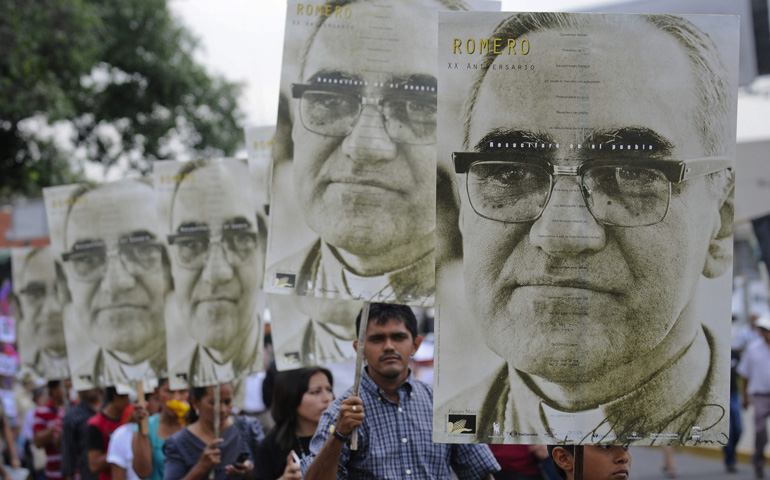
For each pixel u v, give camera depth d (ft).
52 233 19.80
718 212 9.47
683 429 9.43
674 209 9.45
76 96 74.28
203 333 17.35
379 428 12.09
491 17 9.46
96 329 19.60
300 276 12.14
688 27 9.49
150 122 81.71
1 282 62.03
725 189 9.47
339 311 16.11
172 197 17.58
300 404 15.44
